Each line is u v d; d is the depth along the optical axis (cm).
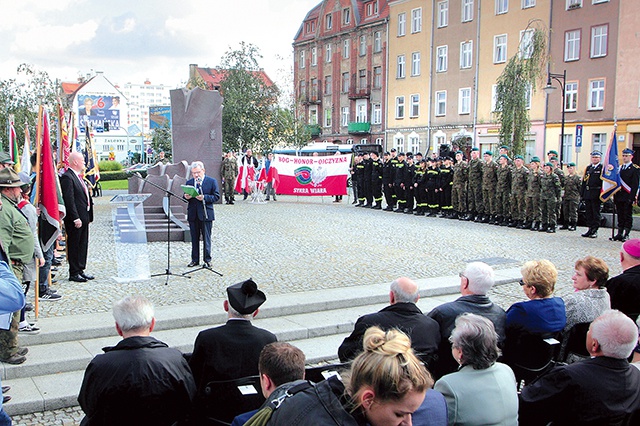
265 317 834
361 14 5506
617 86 3397
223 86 3462
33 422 556
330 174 2545
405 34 4884
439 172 2045
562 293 973
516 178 1792
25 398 580
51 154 838
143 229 1029
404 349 252
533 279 514
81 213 973
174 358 404
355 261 1198
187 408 408
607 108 3456
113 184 3959
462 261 1221
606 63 3444
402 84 4950
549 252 1351
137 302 408
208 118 2298
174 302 859
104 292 911
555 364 519
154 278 1020
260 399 425
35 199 831
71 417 569
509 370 385
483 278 520
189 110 2262
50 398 583
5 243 654
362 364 248
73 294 898
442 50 4538
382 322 479
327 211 2191
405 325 480
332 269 1114
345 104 5744
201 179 1097
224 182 2406
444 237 1559
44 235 846
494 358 375
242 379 423
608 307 534
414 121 4850
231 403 426
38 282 795
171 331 760
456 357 388
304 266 1138
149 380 384
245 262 1170
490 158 1909
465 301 520
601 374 370
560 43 3684
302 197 2869
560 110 3697
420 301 945
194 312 798
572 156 3656
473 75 4278
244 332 439
